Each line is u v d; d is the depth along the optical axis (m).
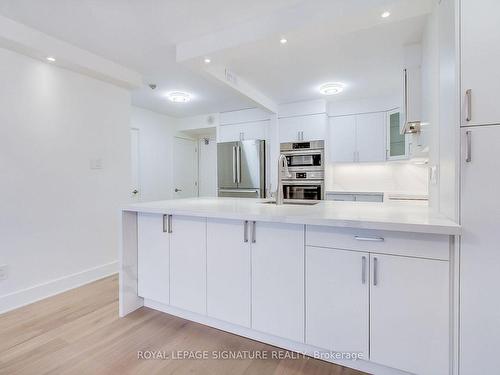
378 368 1.46
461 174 1.22
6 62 2.24
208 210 1.81
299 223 1.47
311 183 4.32
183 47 2.47
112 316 2.12
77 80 2.78
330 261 1.49
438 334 1.27
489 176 1.17
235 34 2.21
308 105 4.34
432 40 1.79
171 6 1.96
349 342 1.46
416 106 2.43
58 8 1.96
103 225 3.05
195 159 6.10
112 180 3.15
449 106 1.35
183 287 1.98
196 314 2.02
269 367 1.54
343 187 4.76
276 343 1.73
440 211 1.58
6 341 1.78
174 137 5.47
